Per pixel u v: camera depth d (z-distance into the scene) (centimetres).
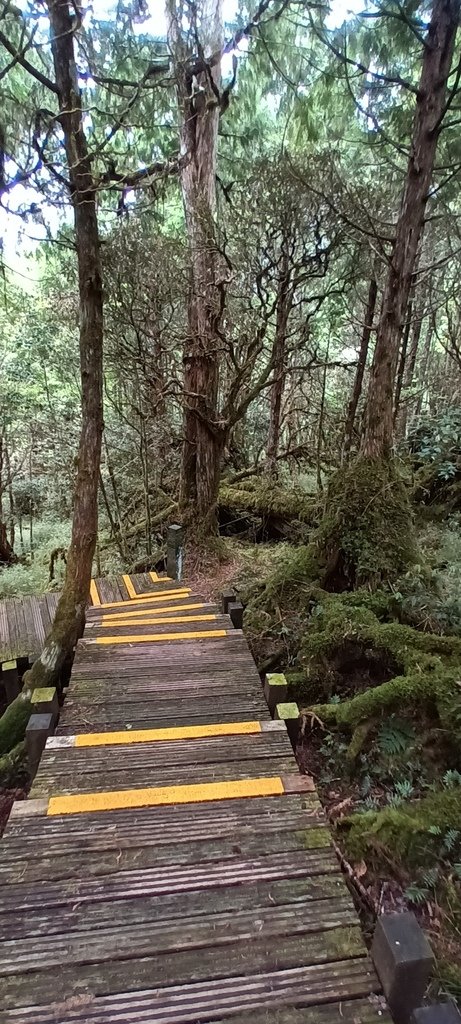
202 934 174
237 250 611
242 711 312
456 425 732
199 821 225
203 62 562
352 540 471
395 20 523
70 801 235
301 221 573
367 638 388
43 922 179
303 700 400
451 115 593
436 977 207
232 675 355
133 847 211
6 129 488
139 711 310
